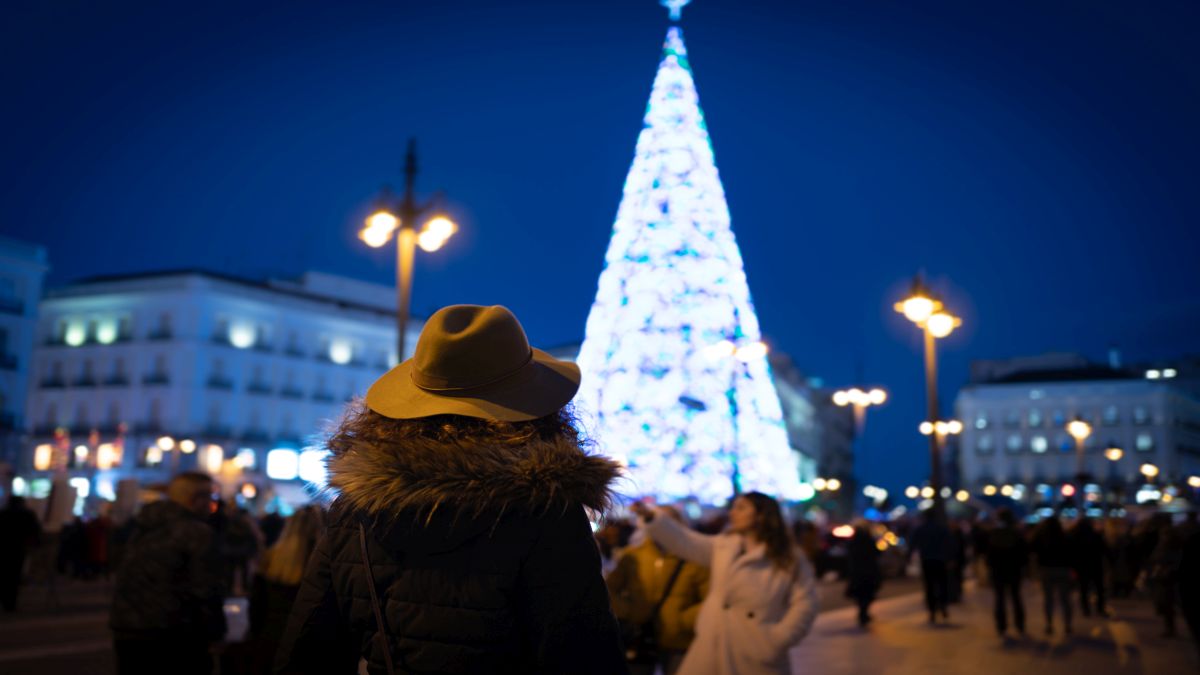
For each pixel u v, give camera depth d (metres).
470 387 2.22
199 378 64.25
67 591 22.38
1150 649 13.52
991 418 100.94
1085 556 19.50
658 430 26.81
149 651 5.29
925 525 17.50
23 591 22.06
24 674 10.14
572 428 2.35
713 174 27.78
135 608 5.29
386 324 74.75
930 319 21.61
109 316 66.75
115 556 23.80
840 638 14.47
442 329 2.24
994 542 15.59
